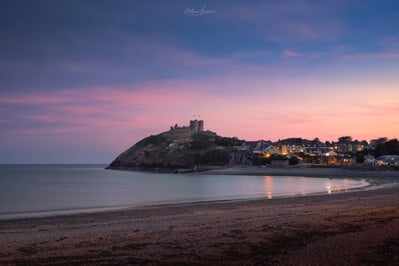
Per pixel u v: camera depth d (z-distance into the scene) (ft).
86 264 45.78
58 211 120.37
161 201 155.22
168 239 60.29
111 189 251.80
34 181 368.27
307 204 115.96
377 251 47.65
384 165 550.77
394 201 117.60
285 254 47.55
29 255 51.08
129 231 69.77
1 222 89.20
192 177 538.06
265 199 144.25
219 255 48.57
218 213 99.14
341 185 269.64
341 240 54.44
